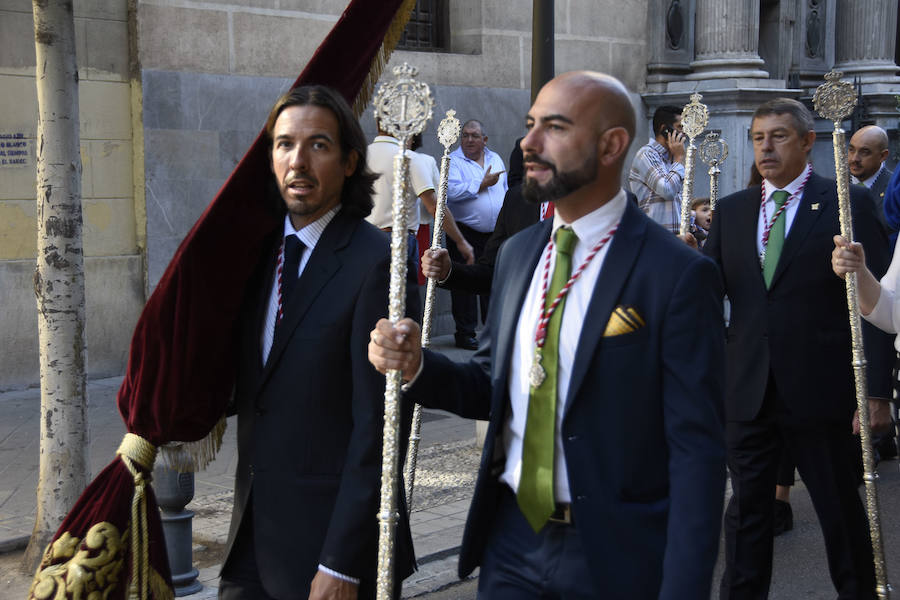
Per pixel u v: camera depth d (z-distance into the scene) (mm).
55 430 4559
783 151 4090
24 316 8312
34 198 8320
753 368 4047
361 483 2596
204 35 9078
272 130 2777
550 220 2498
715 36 12930
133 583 2945
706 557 2090
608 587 2225
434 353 2486
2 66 8078
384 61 3252
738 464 4051
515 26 11445
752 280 4109
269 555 2719
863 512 3998
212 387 2877
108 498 2930
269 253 2871
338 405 2705
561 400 2307
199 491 5848
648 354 2234
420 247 7543
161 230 8953
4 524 5141
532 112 2320
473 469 6340
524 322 2400
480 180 9805
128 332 8883
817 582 4828
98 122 8625
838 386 3967
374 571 2639
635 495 2252
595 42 12414
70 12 4488
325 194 2738
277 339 2729
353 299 2682
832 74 3820
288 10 9578
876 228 4145
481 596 2451
